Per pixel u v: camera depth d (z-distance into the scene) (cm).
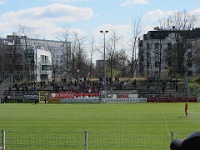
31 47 16512
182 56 12294
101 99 9275
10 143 2609
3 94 10281
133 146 2472
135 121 4372
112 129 3584
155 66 14800
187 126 3822
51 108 7044
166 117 4859
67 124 4134
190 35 12744
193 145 496
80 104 8525
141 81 11288
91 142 2650
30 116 5225
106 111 6078
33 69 14700
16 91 10419
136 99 9219
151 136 2947
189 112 5694
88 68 15775
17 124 4181
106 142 2642
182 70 12194
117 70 13962
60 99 9450
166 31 13962
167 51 13075
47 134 3094
